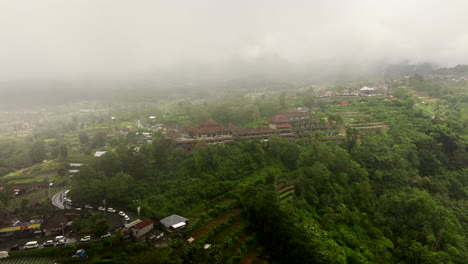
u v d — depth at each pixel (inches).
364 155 5054.1
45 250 2672.2
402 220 4010.8
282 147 5027.1
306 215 3624.5
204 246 2851.9
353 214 3949.3
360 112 7657.5
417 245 3454.7
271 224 3046.3
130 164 4175.7
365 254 3319.4
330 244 3117.6
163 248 2721.5
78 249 2689.5
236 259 2827.3
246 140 5354.3
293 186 4325.8
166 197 3585.1
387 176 4682.6
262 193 3435.0
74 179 4072.3
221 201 3769.7
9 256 2620.6
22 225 3088.1
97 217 3169.3
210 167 4330.7
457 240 3673.7
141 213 3312.0
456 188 4781.0
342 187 4325.8
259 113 7224.4
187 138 5290.4
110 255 2645.2
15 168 5826.8
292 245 2886.3
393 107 7770.7
